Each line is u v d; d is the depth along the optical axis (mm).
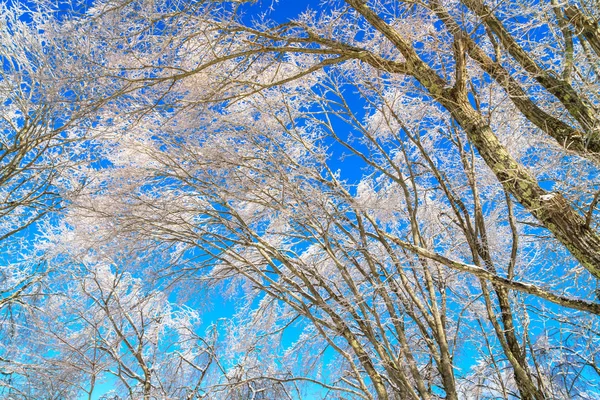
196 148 6098
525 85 4691
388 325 6809
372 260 6309
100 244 6508
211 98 5367
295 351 8352
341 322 5938
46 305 9492
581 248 3699
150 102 5695
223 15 4699
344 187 6984
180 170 6398
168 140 6176
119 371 8617
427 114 6555
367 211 6598
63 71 4867
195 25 4848
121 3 4379
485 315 6832
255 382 8750
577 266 6129
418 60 4664
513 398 7523
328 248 6051
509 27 4520
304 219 6195
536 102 4918
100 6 4492
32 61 6352
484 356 7062
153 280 6816
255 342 8266
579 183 4793
